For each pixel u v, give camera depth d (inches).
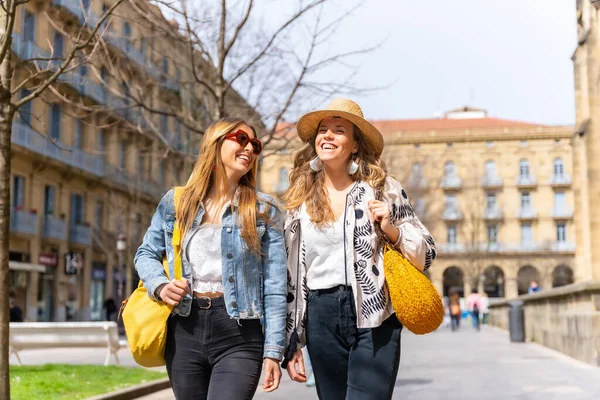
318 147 153.3
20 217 1209.4
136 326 131.7
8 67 299.9
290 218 152.2
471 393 373.7
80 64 348.5
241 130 139.6
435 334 1165.1
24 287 1233.4
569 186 3110.2
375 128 149.9
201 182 137.6
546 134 3134.8
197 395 132.8
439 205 3164.4
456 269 3238.2
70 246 1421.0
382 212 143.4
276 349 134.0
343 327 144.3
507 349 735.7
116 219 1540.4
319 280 147.1
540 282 3083.2
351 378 143.6
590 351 536.4
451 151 3201.3
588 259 924.6
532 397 356.2
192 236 135.8
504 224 3137.3
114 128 1535.4
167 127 1505.9
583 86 929.5
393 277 140.7
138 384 401.4
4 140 293.1
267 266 139.7
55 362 616.4
